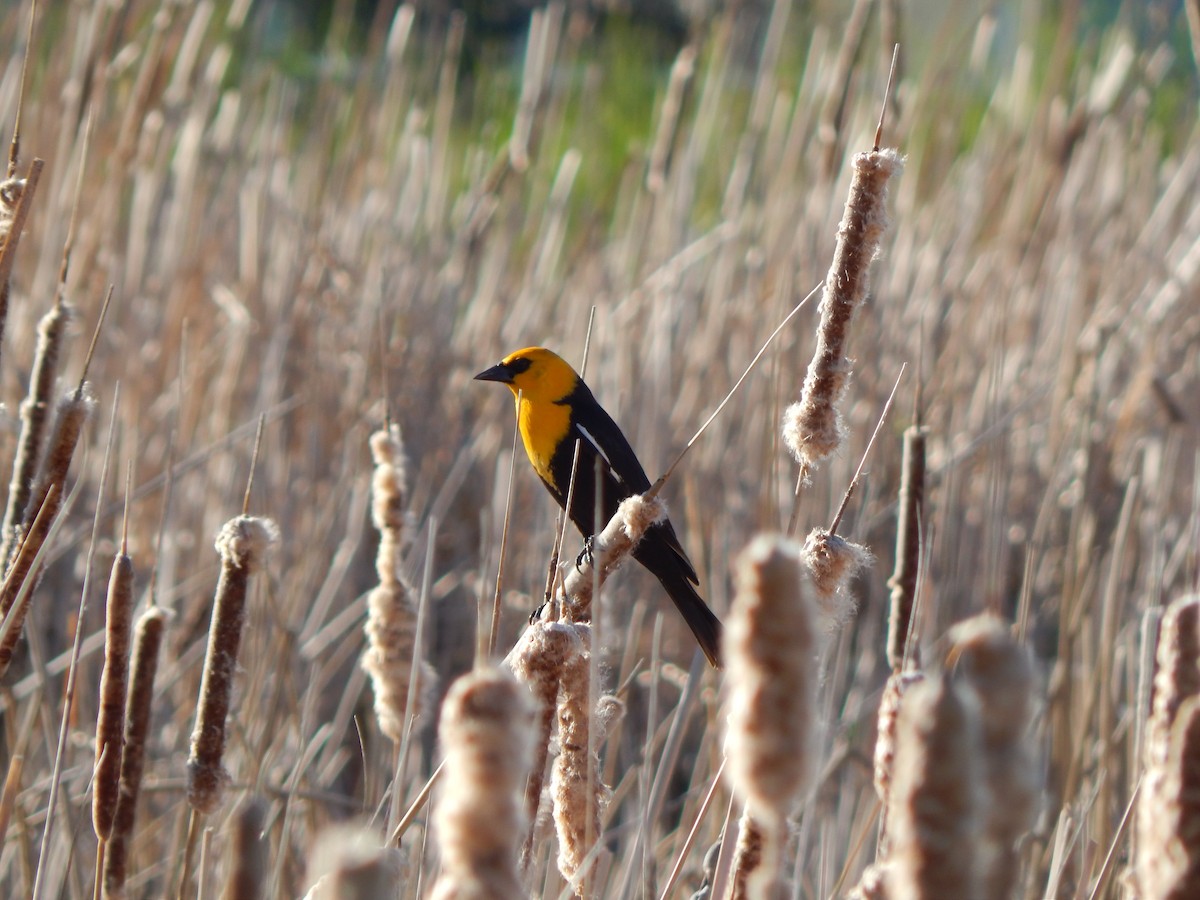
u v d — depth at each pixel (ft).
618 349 36.73
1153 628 19.94
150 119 37.29
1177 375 36.96
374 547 35.40
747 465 33.06
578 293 40.11
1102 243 40.96
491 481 37.47
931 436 31.68
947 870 6.43
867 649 29.76
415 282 40.01
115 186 34.76
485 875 6.70
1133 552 30.40
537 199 44.91
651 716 17.75
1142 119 42.78
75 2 36.42
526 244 45.11
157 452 34.45
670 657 33.81
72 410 14.75
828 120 34.99
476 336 40.57
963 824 6.45
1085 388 36.11
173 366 36.58
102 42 32.22
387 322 37.37
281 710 26.18
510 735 6.82
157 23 34.50
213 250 39.73
